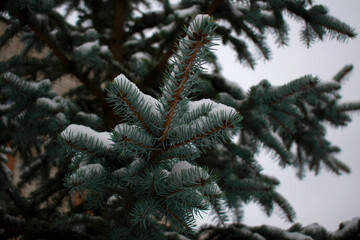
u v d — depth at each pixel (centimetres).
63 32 309
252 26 349
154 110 105
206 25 76
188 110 114
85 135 114
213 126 96
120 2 429
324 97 390
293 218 292
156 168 109
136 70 309
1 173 364
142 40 392
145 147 104
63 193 261
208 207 109
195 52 82
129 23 466
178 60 87
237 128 95
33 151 383
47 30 288
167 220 114
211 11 319
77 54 276
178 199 111
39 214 231
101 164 120
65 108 224
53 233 204
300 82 223
